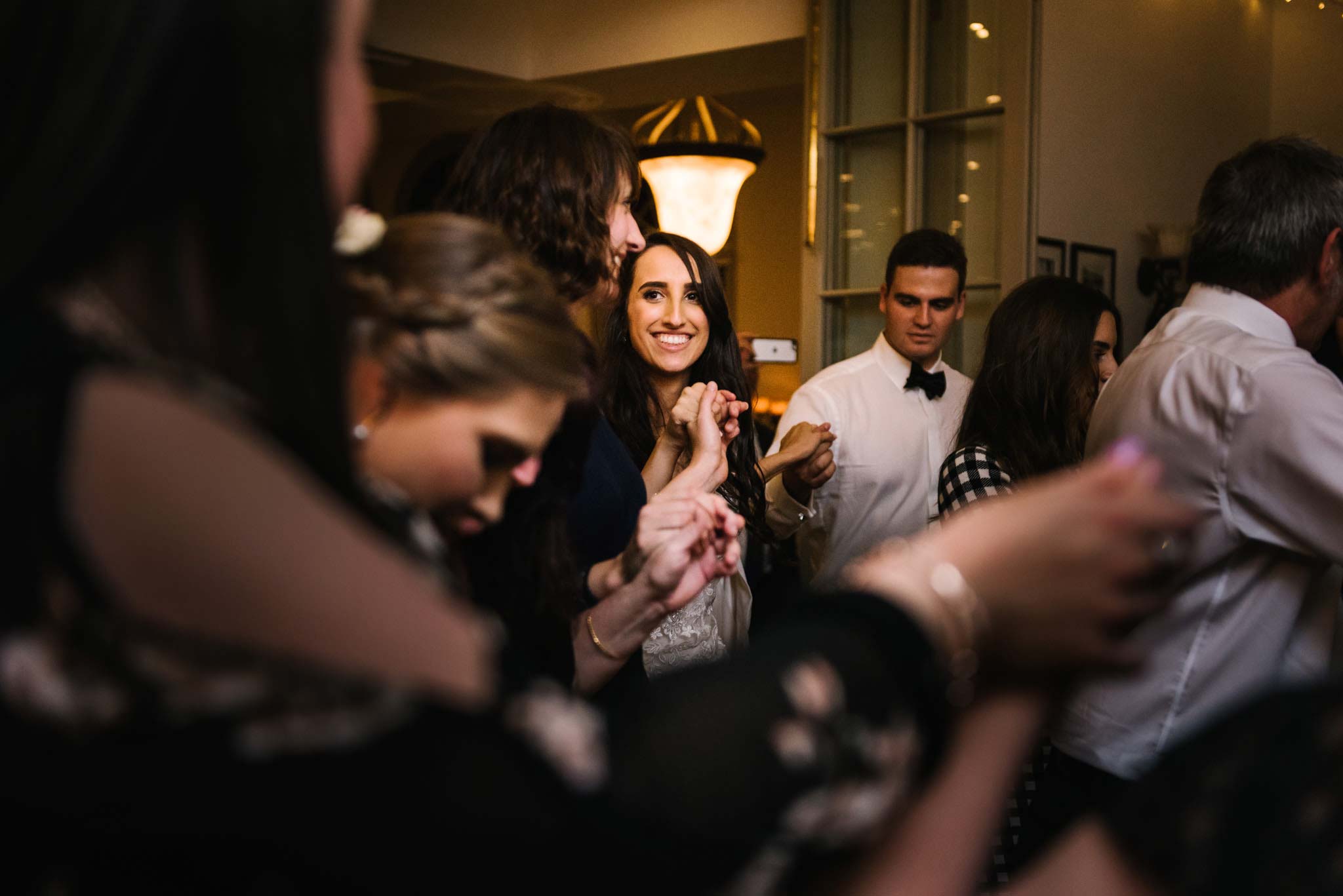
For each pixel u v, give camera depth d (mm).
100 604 369
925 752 458
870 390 3807
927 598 448
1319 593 1933
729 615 2445
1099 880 510
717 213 5355
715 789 399
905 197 5098
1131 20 5566
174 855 374
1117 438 1962
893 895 449
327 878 374
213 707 371
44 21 416
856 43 5270
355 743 375
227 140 428
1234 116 6535
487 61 6738
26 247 404
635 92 7176
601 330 2965
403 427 786
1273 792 471
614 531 1704
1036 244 4863
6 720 367
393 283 782
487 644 433
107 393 384
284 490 397
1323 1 6648
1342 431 1691
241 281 435
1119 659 462
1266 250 1886
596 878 387
